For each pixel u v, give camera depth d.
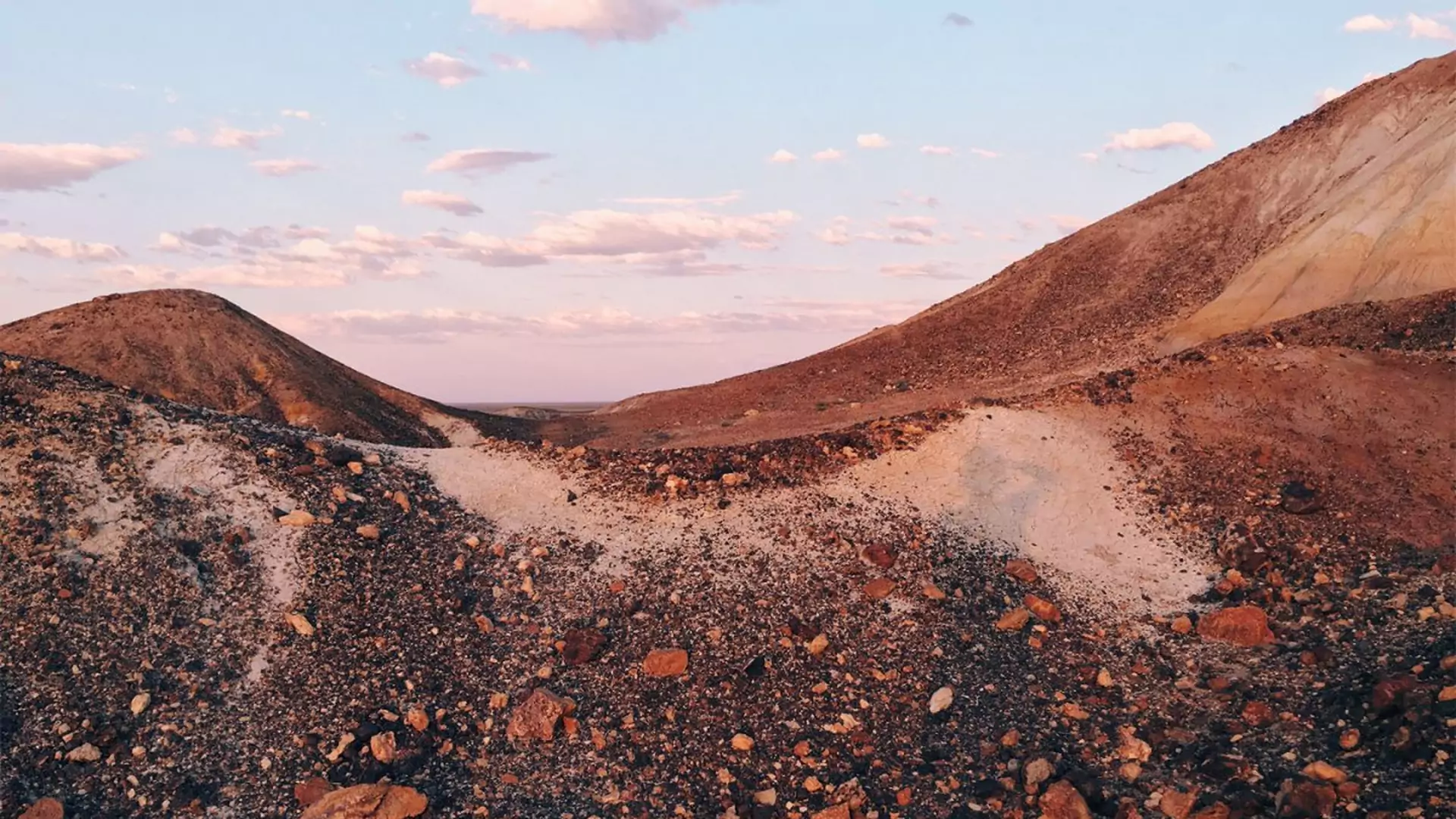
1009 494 17.14
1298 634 13.81
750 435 34.53
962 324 45.94
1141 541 16.45
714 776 11.46
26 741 11.04
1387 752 10.51
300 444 16.95
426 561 14.73
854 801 10.85
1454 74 44.28
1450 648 12.14
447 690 12.55
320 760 11.34
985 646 13.66
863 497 16.73
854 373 44.19
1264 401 19.91
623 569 14.80
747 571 14.76
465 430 47.94
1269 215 44.91
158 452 15.69
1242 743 11.36
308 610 13.33
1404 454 18.23
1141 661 13.51
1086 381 21.27
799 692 12.69
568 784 11.32
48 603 12.63
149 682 11.96
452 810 10.83
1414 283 33.69
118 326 45.97
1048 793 10.51
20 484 14.22
